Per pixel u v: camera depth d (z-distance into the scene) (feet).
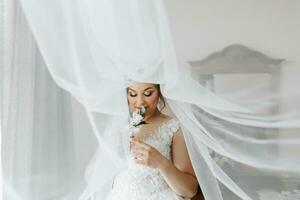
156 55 2.19
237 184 2.97
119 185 3.06
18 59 2.10
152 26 2.12
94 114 2.28
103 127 2.34
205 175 2.95
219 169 2.96
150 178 3.14
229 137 2.97
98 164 2.37
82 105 2.27
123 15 2.06
